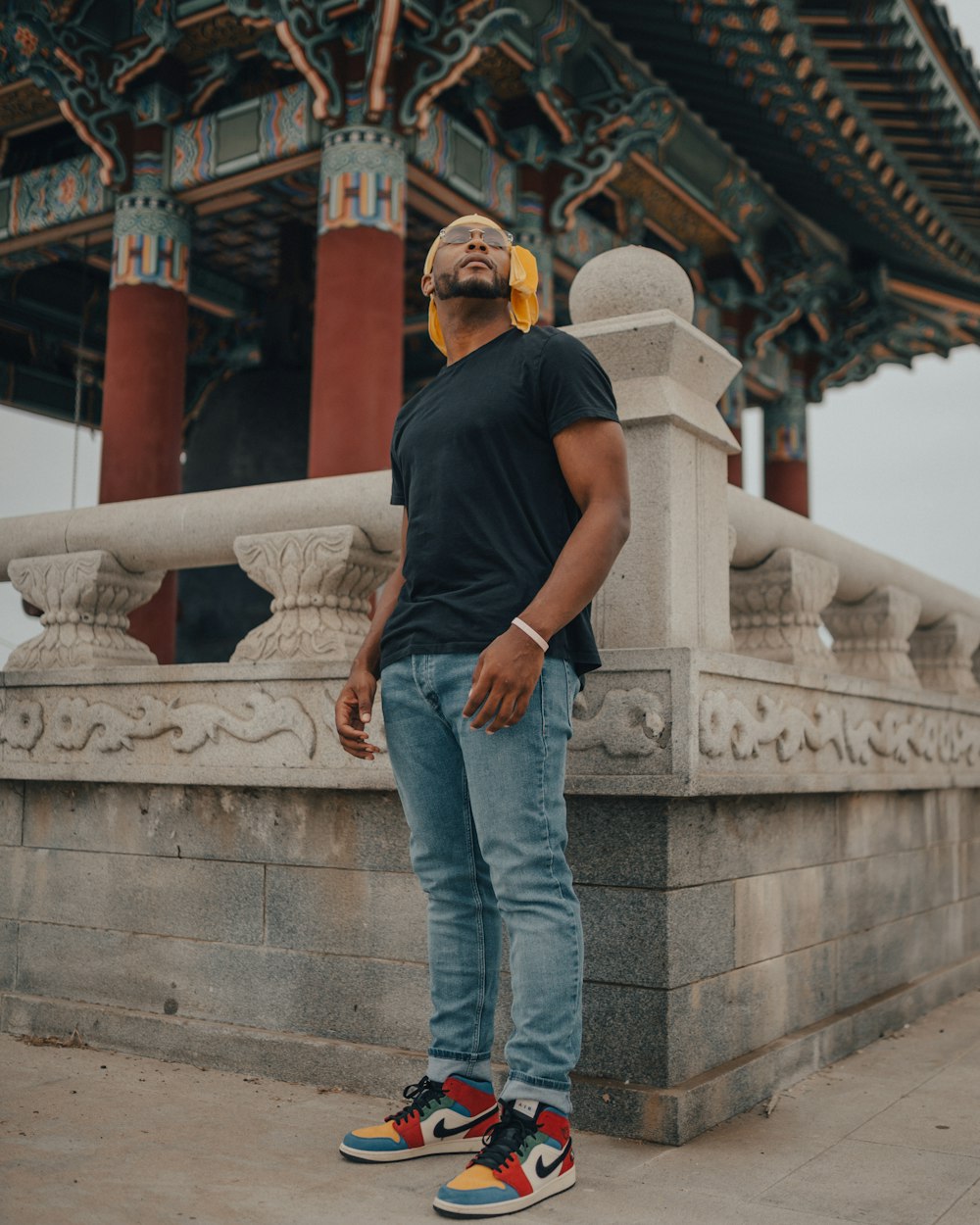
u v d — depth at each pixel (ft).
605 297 10.67
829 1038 11.94
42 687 13.19
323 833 11.14
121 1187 7.89
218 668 11.80
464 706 7.98
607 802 9.55
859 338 48.39
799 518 14.12
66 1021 12.33
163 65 31.45
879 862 14.16
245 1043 11.10
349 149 27.71
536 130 33.40
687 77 34.65
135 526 13.44
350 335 27.07
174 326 31.65
